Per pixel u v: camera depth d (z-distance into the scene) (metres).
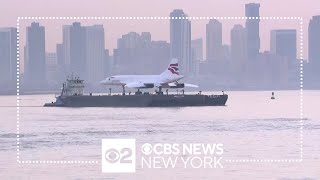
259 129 199.00
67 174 106.81
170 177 104.19
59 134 183.12
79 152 136.00
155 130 194.88
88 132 189.12
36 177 104.94
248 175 105.25
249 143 153.88
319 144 150.00
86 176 104.81
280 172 107.56
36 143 156.62
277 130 195.00
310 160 120.88
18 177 105.25
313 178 102.50
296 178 102.44
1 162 121.31
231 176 104.50
